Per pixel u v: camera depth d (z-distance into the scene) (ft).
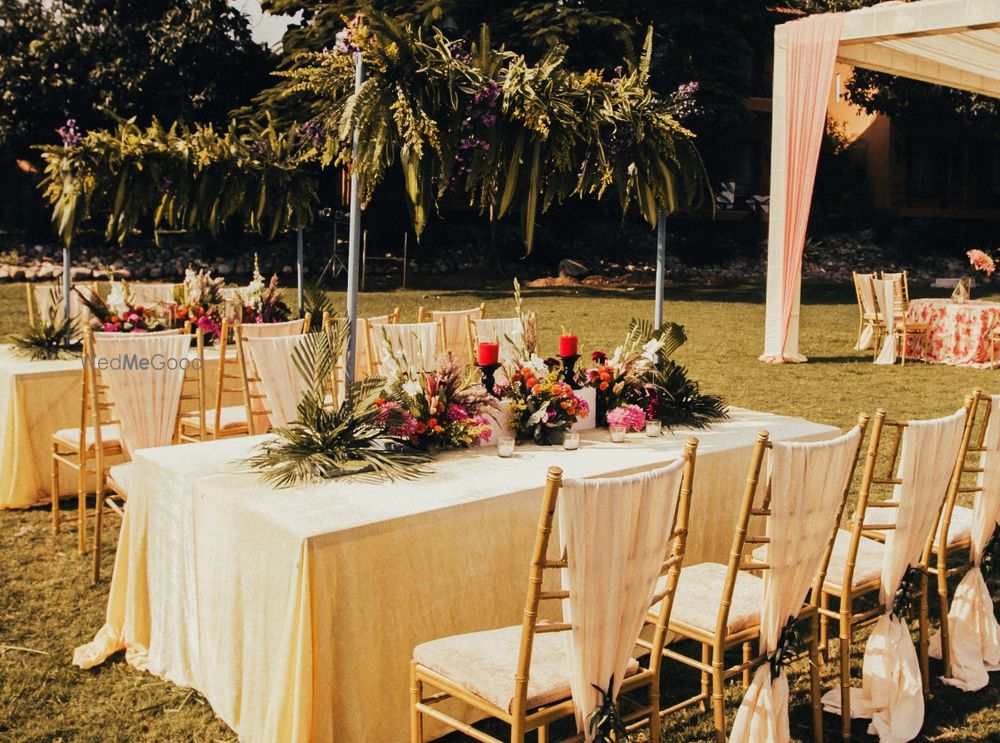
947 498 11.37
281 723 8.91
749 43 71.20
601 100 14.10
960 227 92.17
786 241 35.09
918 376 32.91
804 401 27.99
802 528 9.20
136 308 20.77
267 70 67.72
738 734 9.46
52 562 14.82
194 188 16.15
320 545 8.66
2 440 17.47
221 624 9.93
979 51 33.68
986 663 11.80
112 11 64.13
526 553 10.33
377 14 11.97
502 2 59.26
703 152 74.74
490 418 12.37
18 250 61.31
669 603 8.85
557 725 10.52
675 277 75.82
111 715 10.33
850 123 93.45
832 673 11.64
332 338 11.56
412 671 8.68
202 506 10.19
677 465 8.23
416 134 12.08
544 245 76.74
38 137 64.08
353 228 12.59
